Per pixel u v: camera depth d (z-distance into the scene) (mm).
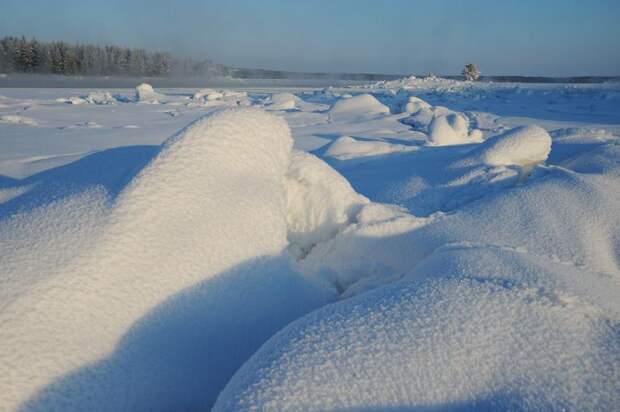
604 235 2844
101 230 1880
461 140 9367
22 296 1543
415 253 2678
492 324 1354
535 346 1292
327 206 2994
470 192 4043
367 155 7062
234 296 1993
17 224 2000
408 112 16953
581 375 1211
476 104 22516
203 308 1884
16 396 1340
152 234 1936
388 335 1315
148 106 20016
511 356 1259
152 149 2928
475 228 2885
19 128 11914
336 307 1531
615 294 1817
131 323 1684
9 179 5574
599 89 27797
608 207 3055
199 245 1989
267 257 2217
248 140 2535
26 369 1392
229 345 1856
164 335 1735
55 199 2242
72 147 9031
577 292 1613
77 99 20953
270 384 1177
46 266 1679
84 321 1590
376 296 1562
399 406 1135
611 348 1305
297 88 46688
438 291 1519
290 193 3018
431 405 1149
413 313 1399
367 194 4641
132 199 2035
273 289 2137
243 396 1157
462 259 1979
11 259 1711
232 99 23672
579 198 3176
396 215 2990
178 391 1643
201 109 19078
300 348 1302
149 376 1611
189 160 2289
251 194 2330
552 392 1161
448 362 1231
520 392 1166
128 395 1533
